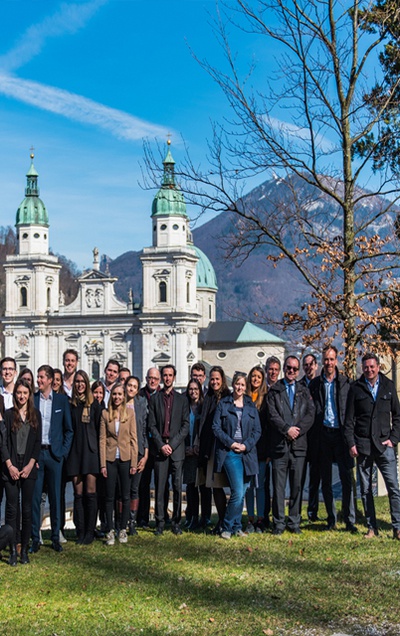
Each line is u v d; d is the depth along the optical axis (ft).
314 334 65.00
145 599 38.45
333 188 67.36
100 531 55.98
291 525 53.78
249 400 52.80
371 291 64.49
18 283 400.26
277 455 52.90
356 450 51.31
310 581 41.04
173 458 54.54
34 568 45.14
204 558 46.50
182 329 369.71
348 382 54.34
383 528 55.42
